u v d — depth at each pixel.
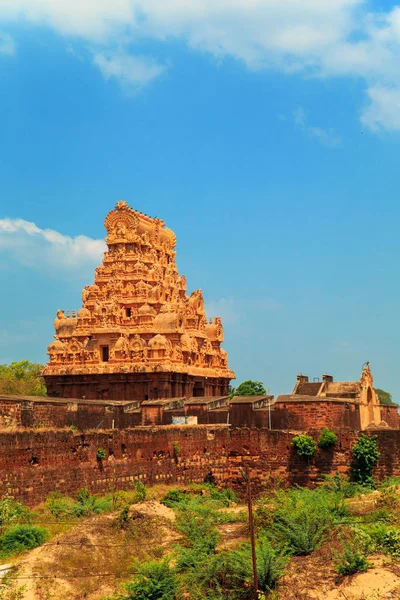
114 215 154.50
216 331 162.50
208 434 100.50
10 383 173.50
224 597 59.19
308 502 76.50
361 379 125.31
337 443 98.69
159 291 150.00
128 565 64.38
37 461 77.56
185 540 70.06
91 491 83.19
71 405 103.56
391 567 61.03
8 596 57.81
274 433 99.88
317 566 62.50
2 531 68.38
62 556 64.81
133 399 140.25
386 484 93.56
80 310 148.50
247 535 70.31
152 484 91.19
